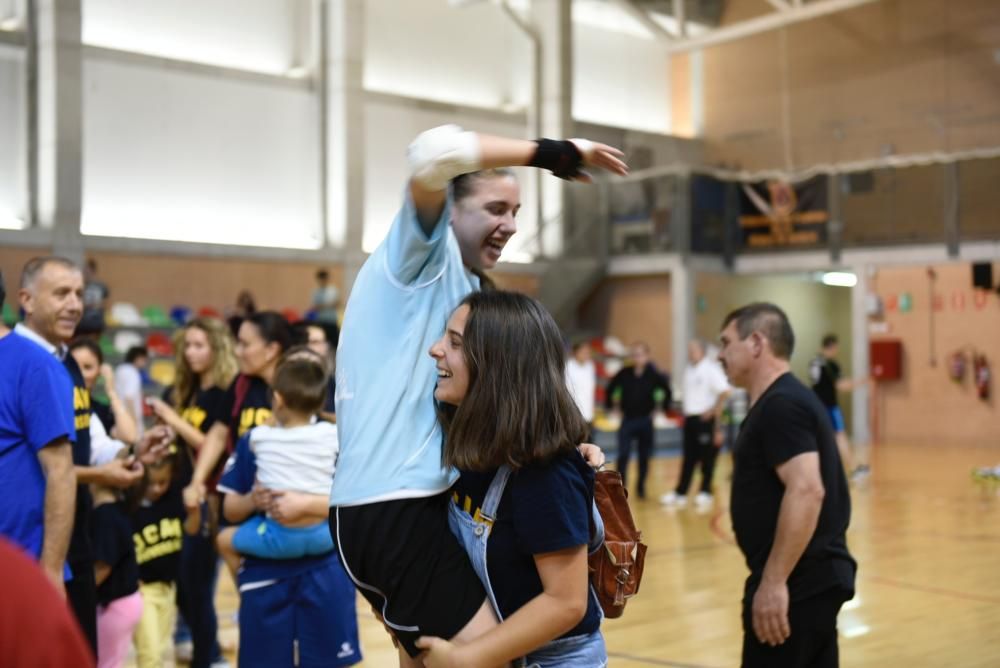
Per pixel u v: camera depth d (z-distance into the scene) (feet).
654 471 48.16
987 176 55.72
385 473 6.64
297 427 12.64
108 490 13.29
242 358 14.88
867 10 67.15
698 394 37.35
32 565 3.25
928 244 57.57
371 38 62.85
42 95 50.78
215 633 16.56
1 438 10.21
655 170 62.90
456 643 6.57
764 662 10.67
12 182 50.72
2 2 51.29
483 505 6.68
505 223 7.69
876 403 60.23
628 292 65.16
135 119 54.08
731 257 64.44
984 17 62.49
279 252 57.52
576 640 6.99
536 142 6.70
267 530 12.41
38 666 3.13
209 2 57.16
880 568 25.57
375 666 17.48
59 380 10.48
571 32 69.05
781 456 10.36
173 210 55.36
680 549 28.30
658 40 76.48
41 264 11.92
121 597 13.21
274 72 59.31
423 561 6.61
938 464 48.98
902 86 65.87
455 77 66.59
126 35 54.34
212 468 15.24
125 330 50.98
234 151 57.62
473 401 6.54
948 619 20.67
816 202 61.26
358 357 6.87
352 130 60.23
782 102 71.36
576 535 6.49
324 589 12.55
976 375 56.75
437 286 7.04
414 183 6.48
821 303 73.77
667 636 19.51
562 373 6.73
